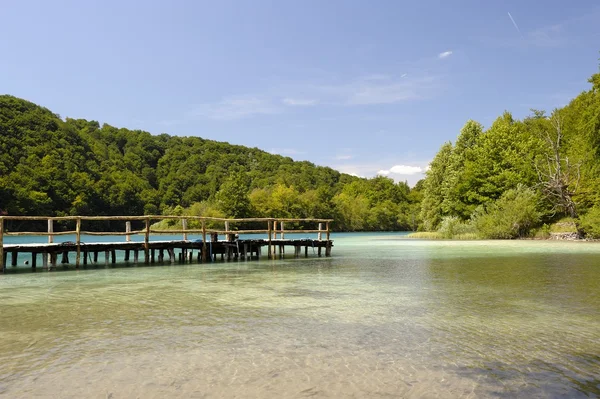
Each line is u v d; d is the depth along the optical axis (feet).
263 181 396.78
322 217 344.69
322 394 18.95
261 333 29.09
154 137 501.15
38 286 51.34
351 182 495.00
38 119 301.22
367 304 39.17
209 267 73.10
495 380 20.52
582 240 136.26
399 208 402.52
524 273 59.82
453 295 43.34
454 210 192.24
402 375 21.16
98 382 20.42
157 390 19.45
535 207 154.92
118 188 310.86
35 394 19.10
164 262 81.30
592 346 25.81
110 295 44.70
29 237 193.36
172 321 32.71
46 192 247.29
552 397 18.66
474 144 199.52
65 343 26.86
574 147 176.04
